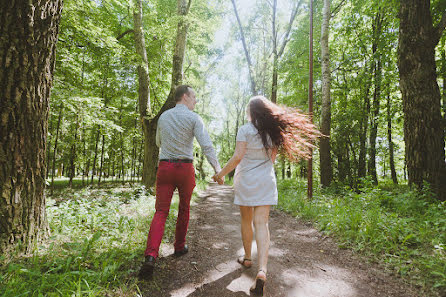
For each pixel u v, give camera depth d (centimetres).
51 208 327
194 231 383
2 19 203
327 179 867
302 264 259
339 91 1139
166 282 212
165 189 236
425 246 263
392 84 1031
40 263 206
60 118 827
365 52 1105
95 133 1062
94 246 252
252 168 225
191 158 249
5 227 213
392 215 326
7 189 215
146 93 802
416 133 491
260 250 202
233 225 445
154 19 984
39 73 229
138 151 1489
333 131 979
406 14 500
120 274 206
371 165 1091
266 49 1827
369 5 984
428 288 196
